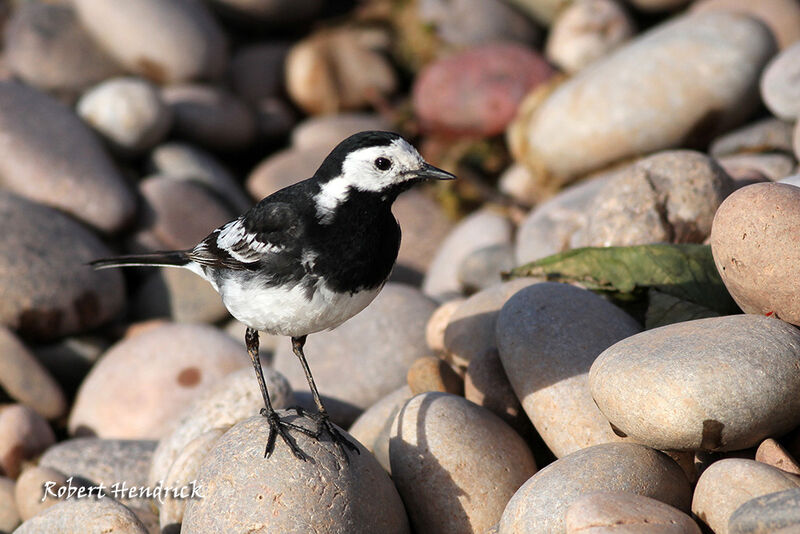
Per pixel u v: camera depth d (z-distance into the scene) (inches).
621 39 687.1
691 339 285.0
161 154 666.2
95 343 546.6
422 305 451.2
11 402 478.9
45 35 724.7
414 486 311.4
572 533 247.6
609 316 345.1
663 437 275.7
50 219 561.6
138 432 454.3
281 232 308.3
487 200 651.5
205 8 779.4
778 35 604.1
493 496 305.1
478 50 708.7
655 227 403.5
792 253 286.8
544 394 322.7
